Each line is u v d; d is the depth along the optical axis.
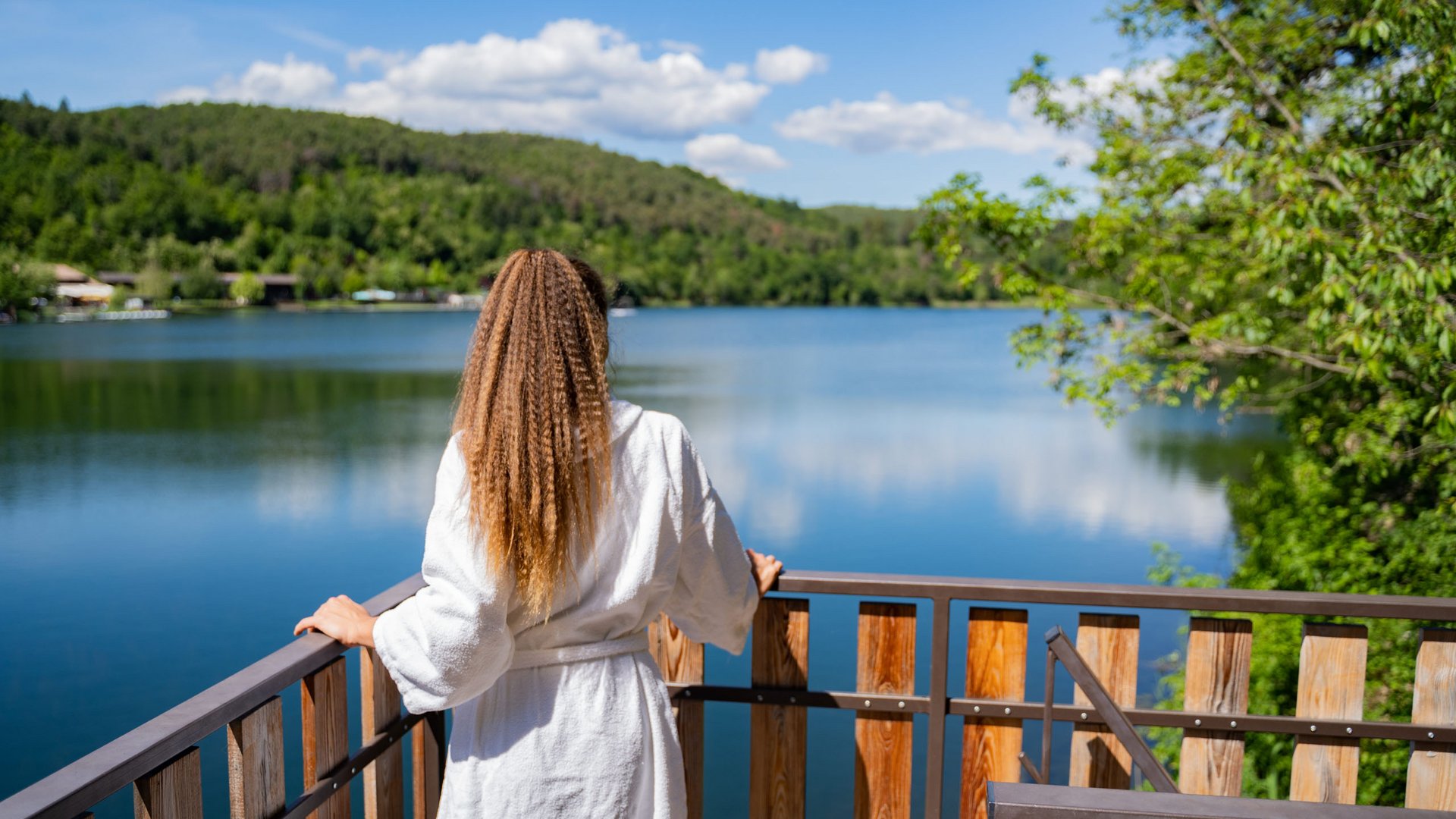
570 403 1.10
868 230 145.12
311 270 130.88
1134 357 7.02
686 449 1.21
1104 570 14.80
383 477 24.80
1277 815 0.89
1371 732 1.64
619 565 1.13
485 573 1.02
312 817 1.35
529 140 171.12
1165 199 6.96
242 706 1.12
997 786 0.94
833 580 1.65
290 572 16.05
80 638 12.89
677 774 1.17
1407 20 4.77
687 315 121.25
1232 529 16.08
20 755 9.55
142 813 1.01
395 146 149.12
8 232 114.19
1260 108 6.62
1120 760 1.69
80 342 76.75
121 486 23.73
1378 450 6.34
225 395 44.53
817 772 8.81
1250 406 7.23
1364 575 7.15
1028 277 7.14
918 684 9.13
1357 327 4.80
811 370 54.34
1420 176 4.70
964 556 15.77
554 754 1.08
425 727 1.66
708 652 10.65
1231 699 1.68
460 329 96.81
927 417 34.62
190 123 142.00
